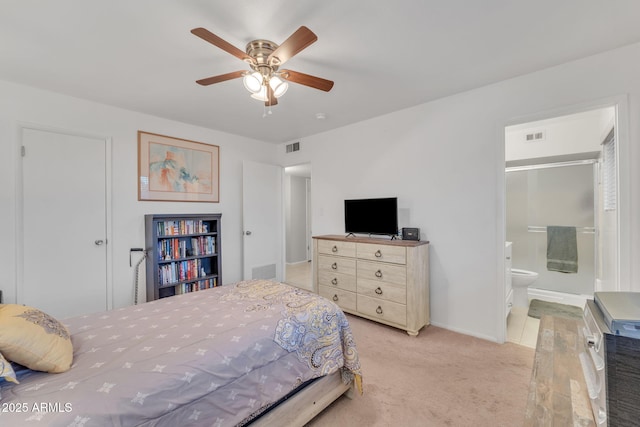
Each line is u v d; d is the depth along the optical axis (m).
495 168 2.57
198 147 3.79
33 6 1.52
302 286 4.63
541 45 1.95
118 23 1.68
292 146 4.56
